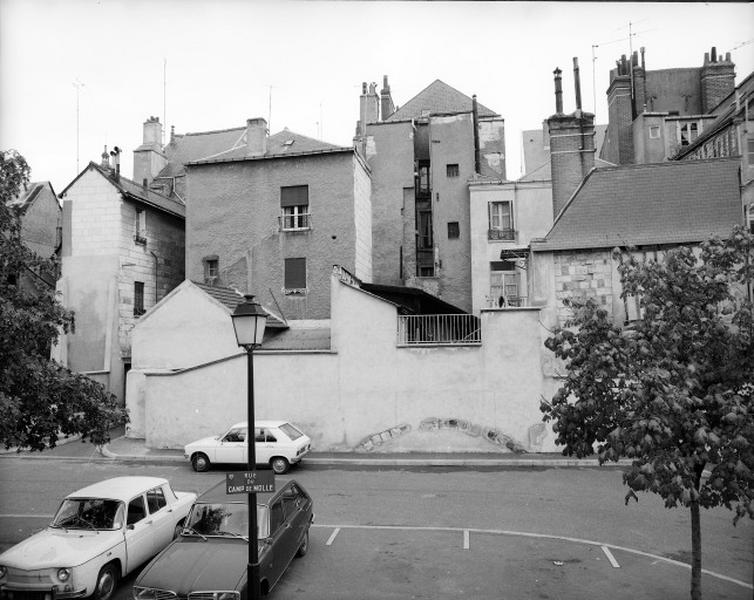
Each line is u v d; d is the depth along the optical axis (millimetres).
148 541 10828
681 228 21672
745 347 7906
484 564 11344
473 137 37125
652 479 7371
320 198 29516
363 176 32000
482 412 20828
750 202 20578
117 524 10297
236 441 19125
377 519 14062
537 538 12711
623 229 22188
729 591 10086
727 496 7746
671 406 7285
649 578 10648
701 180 22594
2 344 9820
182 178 40062
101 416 11859
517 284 32375
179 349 24188
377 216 36844
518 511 14562
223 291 26406
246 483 8812
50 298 11734
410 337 22609
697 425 7723
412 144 37281
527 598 9906
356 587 10352
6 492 16938
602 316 8727
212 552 9430
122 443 23234
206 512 10273
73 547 9648
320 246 29328
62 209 29312
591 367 8469
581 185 23562
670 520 13758
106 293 28484
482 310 21000
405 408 21203
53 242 34656
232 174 30406
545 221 32656
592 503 15141
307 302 29109
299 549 11617
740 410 7242
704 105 42438
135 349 24500
